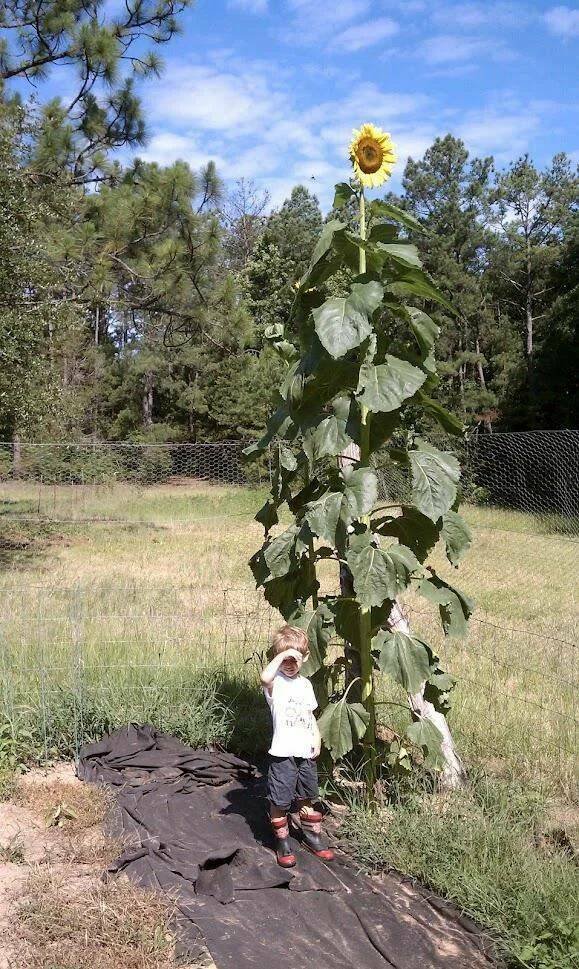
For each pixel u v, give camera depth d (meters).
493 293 34.28
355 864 3.77
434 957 3.12
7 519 15.26
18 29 16.80
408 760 4.20
